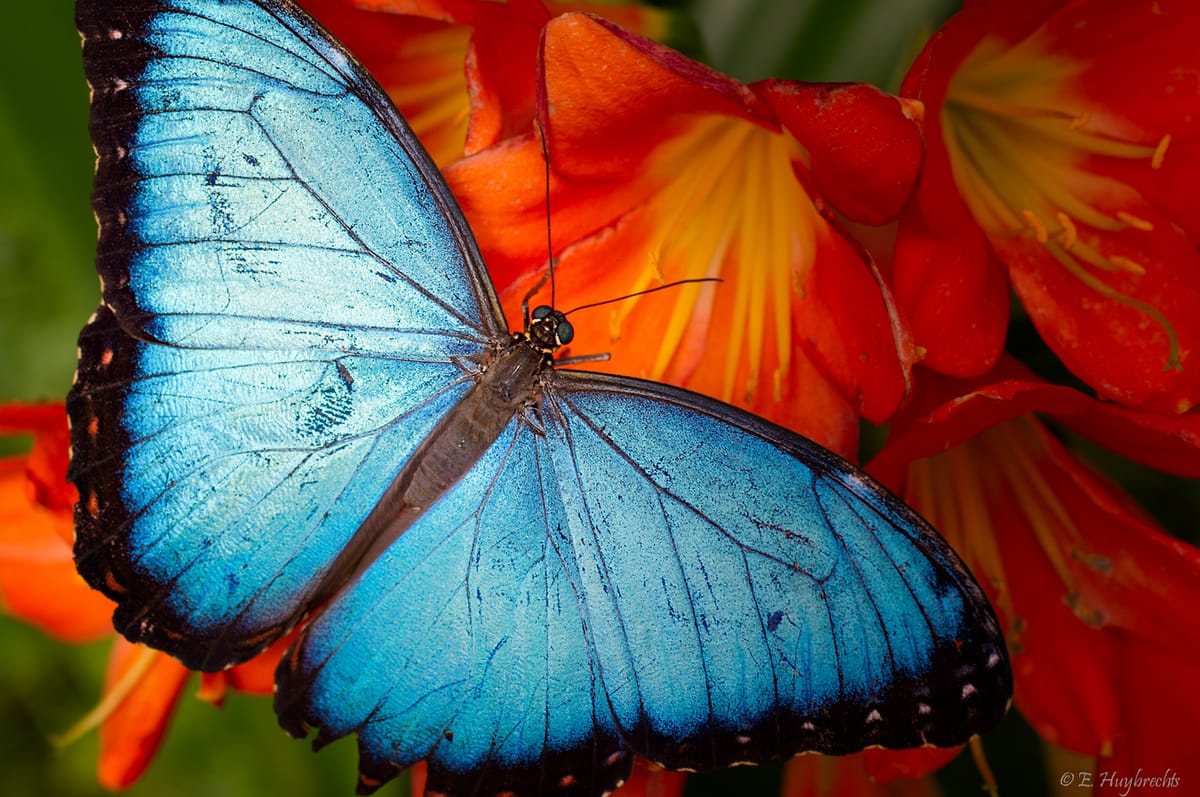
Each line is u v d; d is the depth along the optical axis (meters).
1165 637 0.42
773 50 0.44
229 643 0.39
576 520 0.39
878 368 0.40
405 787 0.47
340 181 0.39
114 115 0.38
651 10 0.43
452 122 0.44
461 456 0.40
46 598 0.46
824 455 0.38
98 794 0.55
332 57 0.39
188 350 0.39
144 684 0.44
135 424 0.39
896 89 0.43
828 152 0.39
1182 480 0.46
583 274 0.42
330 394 0.39
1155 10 0.41
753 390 0.42
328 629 0.39
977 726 0.38
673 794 0.42
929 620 0.38
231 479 0.39
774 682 0.38
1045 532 0.43
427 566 0.39
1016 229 0.42
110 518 0.39
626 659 0.39
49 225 0.46
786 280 0.42
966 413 0.39
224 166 0.39
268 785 0.50
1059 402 0.39
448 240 0.40
